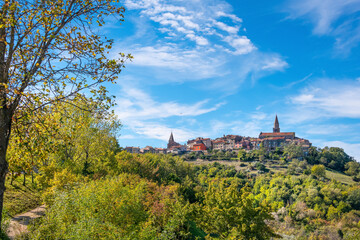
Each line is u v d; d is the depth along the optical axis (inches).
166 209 1021.8
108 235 548.7
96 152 1739.7
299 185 4542.3
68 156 1519.4
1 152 350.9
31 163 450.3
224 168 5959.6
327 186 4168.3
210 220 1425.9
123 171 1782.7
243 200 1391.5
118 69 423.8
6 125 357.4
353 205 3649.1
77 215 615.2
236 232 1227.9
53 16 397.1
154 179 2127.2
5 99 354.0
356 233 2364.7
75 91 400.2
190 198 2190.0
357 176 5866.1
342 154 7332.7
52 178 1132.5
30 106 383.6
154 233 672.4
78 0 406.0
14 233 613.0
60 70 391.2
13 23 350.3
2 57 362.0
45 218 602.2
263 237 1315.2
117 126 1857.8
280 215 3567.9
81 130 1502.2
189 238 1025.5
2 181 354.0
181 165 3565.5
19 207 962.7
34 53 380.5
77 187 868.6
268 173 5664.4
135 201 829.2
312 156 7052.2
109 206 714.2
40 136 417.7
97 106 418.6
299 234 2871.6
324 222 3174.2
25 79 372.2
